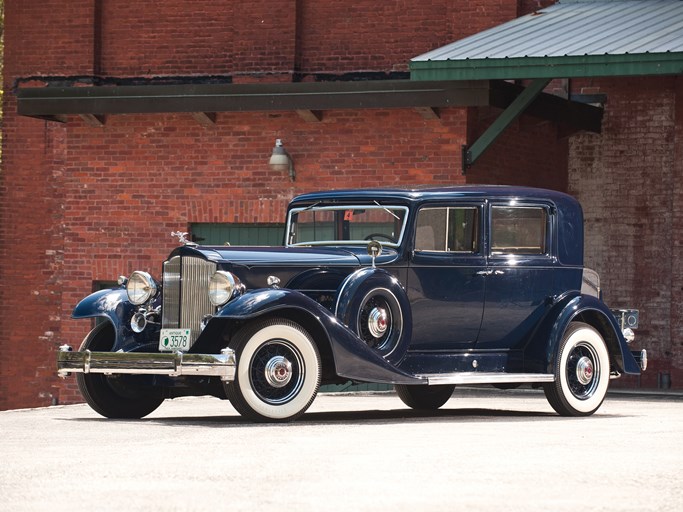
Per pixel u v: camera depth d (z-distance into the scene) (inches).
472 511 239.5
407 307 472.1
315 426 432.1
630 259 820.6
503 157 754.2
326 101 720.3
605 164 826.2
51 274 873.5
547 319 505.7
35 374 875.4
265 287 463.5
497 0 783.7
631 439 391.9
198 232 784.3
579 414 506.3
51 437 391.9
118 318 484.1
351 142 742.5
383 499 255.1
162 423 451.2
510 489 271.0
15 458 330.0
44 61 863.7
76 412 544.1
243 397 438.3
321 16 821.9
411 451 346.6
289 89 727.7
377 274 466.3
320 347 462.0
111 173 790.5
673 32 676.1
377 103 709.9
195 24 845.2
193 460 324.2
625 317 520.7
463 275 490.3
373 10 812.6
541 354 501.7
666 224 812.0
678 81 800.3
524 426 443.5
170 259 468.4
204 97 743.7
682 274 799.1
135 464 315.3
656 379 812.0
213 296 450.0
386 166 733.3
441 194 490.6
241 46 827.4
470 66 664.4
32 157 876.6
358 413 527.8
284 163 743.7
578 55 639.8
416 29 804.0
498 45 689.0
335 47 818.8
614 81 824.9
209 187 773.3
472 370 496.7
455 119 716.7
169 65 850.8
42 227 875.4
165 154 781.3
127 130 788.0
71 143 797.9
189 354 436.8
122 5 858.8
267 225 771.4
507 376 485.1
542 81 684.1
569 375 504.7
